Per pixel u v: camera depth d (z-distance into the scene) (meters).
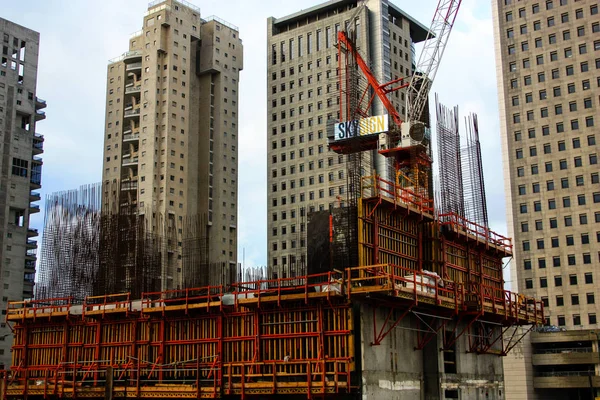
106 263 87.81
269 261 166.38
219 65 178.25
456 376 59.47
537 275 131.12
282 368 52.34
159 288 95.81
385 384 51.19
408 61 175.50
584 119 132.25
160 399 56.09
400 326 54.31
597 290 124.44
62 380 61.31
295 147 169.62
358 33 166.12
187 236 127.31
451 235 64.38
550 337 112.62
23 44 149.75
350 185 69.25
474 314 57.84
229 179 176.25
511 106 140.38
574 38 136.12
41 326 67.44
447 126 83.00
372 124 97.06
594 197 128.50
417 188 83.50
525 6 142.50
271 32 181.75
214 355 55.84
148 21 173.50
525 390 111.06
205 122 175.62
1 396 60.50
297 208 165.38
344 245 57.88
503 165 139.00
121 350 61.59
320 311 51.28
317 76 170.12
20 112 146.25
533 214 133.88
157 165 164.62
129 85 172.88
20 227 141.12
